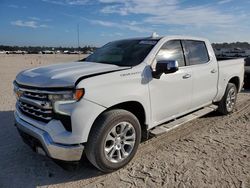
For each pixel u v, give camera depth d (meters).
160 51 4.32
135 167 3.80
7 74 17.44
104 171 3.56
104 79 3.40
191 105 5.02
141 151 4.34
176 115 4.71
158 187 3.31
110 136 3.49
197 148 4.48
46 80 3.32
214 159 4.06
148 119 4.05
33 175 3.62
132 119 3.70
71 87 3.13
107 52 4.78
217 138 4.95
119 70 3.66
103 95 3.35
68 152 3.22
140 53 4.25
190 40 5.04
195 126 5.65
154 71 4.01
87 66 3.95
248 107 7.39
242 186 3.33
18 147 4.51
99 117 3.40
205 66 5.26
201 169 3.75
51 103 3.22
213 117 6.34
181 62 4.71
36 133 3.35
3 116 6.35
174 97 4.48
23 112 3.75
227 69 6.08
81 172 3.69
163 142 4.73
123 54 4.42
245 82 10.59
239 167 3.81
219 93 5.89
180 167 3.81
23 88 3.54
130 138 3.75
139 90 3.80
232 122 5.95
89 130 3.27
